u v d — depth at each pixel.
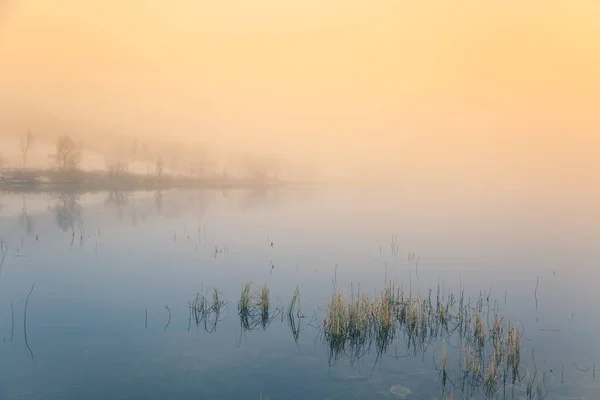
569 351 12.89
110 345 12.79
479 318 14.45
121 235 33.69
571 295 18.97
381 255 28.47
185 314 15.80
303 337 13.91
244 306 16.16
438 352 12.88
